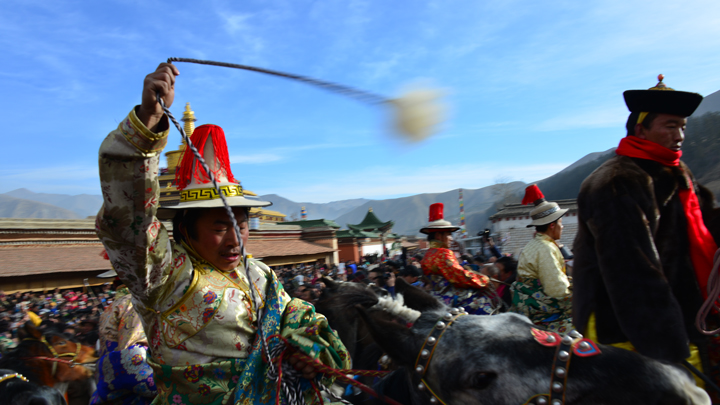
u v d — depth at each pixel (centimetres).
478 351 199
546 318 469
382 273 1230
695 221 283
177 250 200
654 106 279
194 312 194
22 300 1404
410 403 228
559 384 182
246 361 196
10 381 288
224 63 161
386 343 225
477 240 2431
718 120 6400
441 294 534
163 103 157
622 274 248
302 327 210
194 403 192
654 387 177
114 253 173
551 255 461
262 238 3147
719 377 278
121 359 287
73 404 447
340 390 333
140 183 162
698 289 277
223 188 208
